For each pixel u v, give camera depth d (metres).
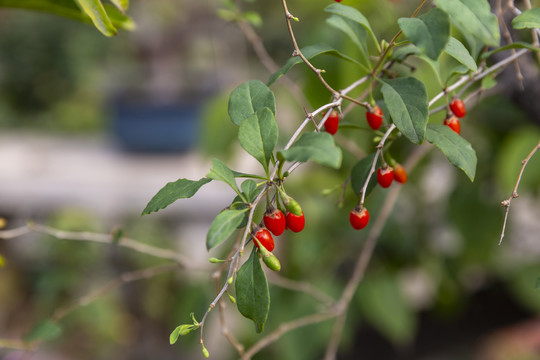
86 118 2.98
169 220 1.82
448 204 1.28
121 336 1.95
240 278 0.51
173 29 2.00
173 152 1.87
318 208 1.18
